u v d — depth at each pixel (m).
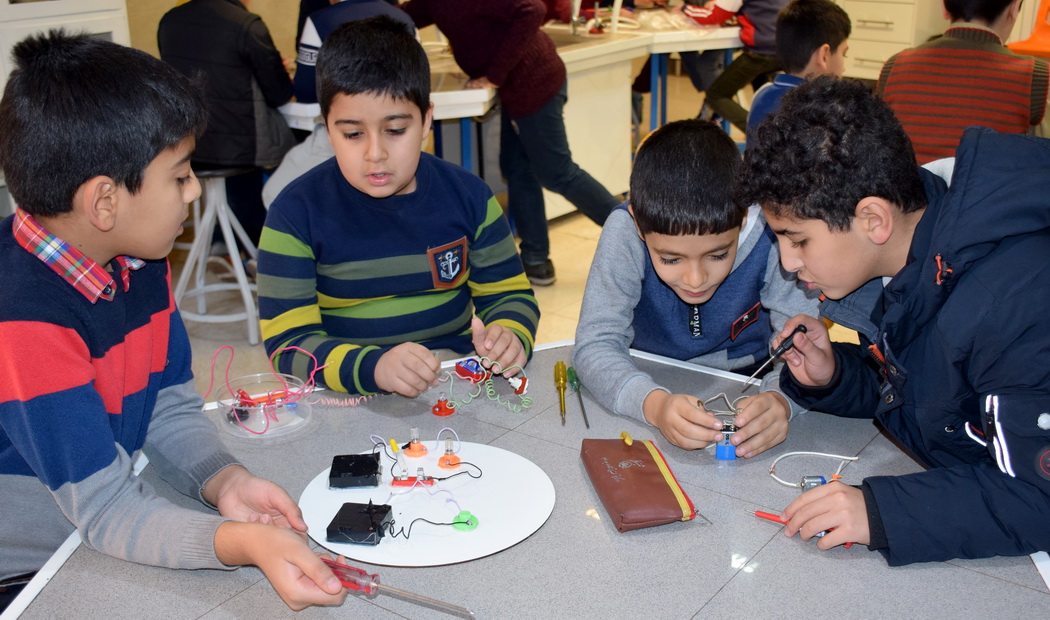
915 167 0.98
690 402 1.07
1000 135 0.92
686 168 1.18
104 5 2.52
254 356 2.81
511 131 3.19
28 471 1.02
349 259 1.46
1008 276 0.86
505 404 1.20
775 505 0.94
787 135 0.96
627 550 0.87
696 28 4.02
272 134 2.85
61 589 0.85
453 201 1.51
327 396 1.24
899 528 0.84
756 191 1.00
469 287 1.61
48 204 0.90
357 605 0.81
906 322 0.98
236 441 1.11
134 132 0.90
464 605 0.79
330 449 1.08
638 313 1.49
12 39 2.29
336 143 1.36
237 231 3.01
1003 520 0.83
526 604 0.79
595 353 1.26
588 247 3.78
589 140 3.90
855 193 0.94
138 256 0.99
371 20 1.36
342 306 1.52
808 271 1.02
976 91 2.37
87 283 0.95
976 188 0.89
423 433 1.12
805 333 1.13
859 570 0.84
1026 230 0.86
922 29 4.61
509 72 2.93
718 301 1.42
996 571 0.83
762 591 0.80
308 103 2.81
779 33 2.88
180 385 1.15
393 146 1.35
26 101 0.89
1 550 1.03
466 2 2.80
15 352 0.89
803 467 1.02
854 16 4.75
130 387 1.06
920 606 0.78
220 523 0.87
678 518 0.89
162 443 1.08
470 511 0.93
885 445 1.07
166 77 0.94
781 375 1.16
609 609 0.78
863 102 0.96
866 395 1.14
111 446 0.94
